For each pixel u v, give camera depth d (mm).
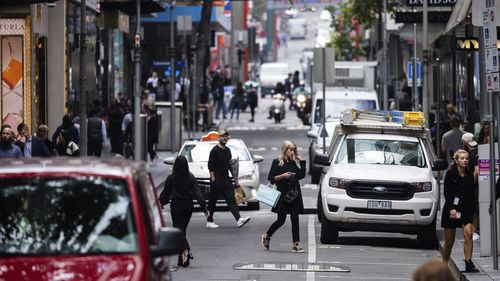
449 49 96438
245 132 118125
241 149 59688
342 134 47719
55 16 77625
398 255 42875
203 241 45844
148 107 79938
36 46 73562
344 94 79875
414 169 45688
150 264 19109
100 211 19969
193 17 146250
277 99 136125
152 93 114125
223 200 59062
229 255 41594
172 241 19750
